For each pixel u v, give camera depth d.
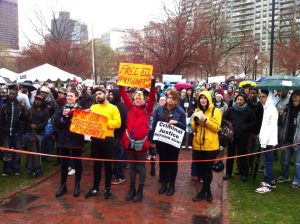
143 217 5.89
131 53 32.88
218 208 6.38
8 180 7.97
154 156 8.59
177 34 27.16
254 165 8.16
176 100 6.84
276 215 5.98
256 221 5.71
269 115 7.25
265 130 7.26
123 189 7.46
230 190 7.43
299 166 7.54
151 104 6.78
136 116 6.67
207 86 19.22
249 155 7.92
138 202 6.63
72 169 8.59
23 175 8.41
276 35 41.22
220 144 6.97
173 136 6.73
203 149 6.62
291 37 30.47
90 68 43.47
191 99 11.66
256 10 64.31
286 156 7.92
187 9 33.16
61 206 6.36
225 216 5.94
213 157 6.66
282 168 8.02
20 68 41.22
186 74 32.66
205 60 28.81
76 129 6.52
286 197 6.92
